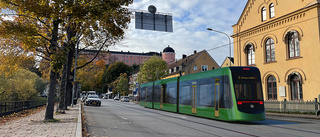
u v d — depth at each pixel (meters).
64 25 12.77
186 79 16.30
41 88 39.53
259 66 23.97
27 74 32.22
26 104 18.44
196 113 14.45
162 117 14.52
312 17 18.61
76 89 38.62
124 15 11.87
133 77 73.75
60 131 7.96
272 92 22.50
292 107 18.70
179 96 17.17
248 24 25.81
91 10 10.38
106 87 94.50
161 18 19.45
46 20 12.74
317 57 18.06
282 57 21.30
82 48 21.23
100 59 24.62
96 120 12.63
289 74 20.47
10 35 10.25
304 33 19.28
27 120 11.61
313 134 8.16
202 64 50.72
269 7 23.11
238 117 11.08
